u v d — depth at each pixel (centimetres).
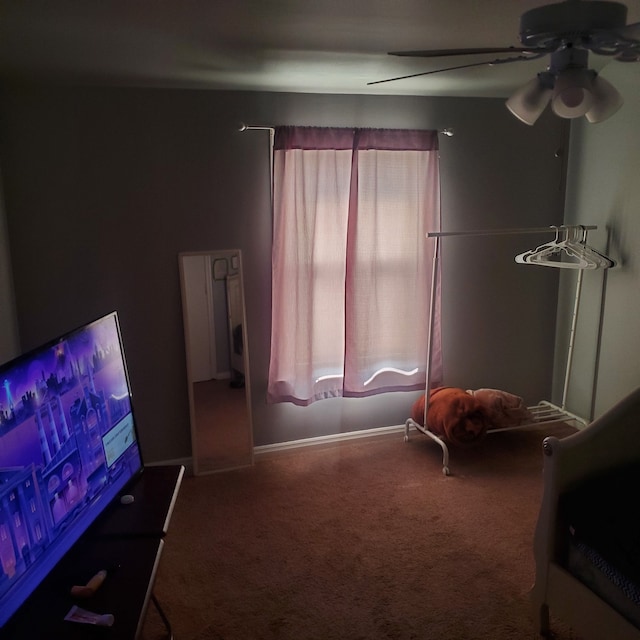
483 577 245
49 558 160
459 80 317
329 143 329
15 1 189
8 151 287
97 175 301
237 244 332
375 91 334
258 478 332
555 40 172
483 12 212
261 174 330
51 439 165
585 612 194
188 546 268
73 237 302
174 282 323
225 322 334
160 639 212
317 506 302
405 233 353
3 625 139
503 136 373
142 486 220
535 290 400
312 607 229
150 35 228
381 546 267
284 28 224
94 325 201
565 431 389
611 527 194
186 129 312
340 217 340
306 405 348
